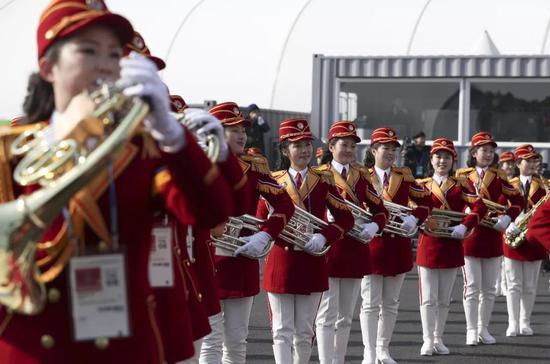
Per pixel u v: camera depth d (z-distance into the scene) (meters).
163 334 8.20
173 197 5.61
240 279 12.50
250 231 12.70
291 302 13.52
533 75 33.19
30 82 5.89
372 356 16.05
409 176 17.17
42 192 5.04
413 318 20.91
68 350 5.50
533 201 21.58
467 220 17.61
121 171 5.47
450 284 17.52
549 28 52.03
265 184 12.57
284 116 42.69
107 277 5.45
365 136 34.19
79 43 5.48
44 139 5.43
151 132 5.43
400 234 16.33
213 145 6.98
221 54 55.41
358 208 15.29
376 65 33.97
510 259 19.47
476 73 33.53
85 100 5.32
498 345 18.38
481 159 19.59
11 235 5.13
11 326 5.57
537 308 22.92
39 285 5.35
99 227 5.43
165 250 8.21
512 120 33.53
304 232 13.46
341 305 15.00
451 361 16.75
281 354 13.41
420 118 34.03
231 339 12.71
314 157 33.50
